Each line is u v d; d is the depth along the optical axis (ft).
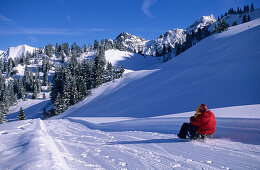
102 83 215.72
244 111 24.09
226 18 645.10
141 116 59.57
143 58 574.15
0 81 443.32
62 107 178.70
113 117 65.00
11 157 9.52
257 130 13.10
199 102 56.59
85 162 9.91
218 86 68.33
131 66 483.51
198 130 14.42
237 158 9.86
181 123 22.16
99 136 21.17
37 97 353.31
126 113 73.31
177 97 72.95
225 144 12.83
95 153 12.21
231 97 51.88
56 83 216.33
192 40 587.27
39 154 9.40
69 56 622.54
